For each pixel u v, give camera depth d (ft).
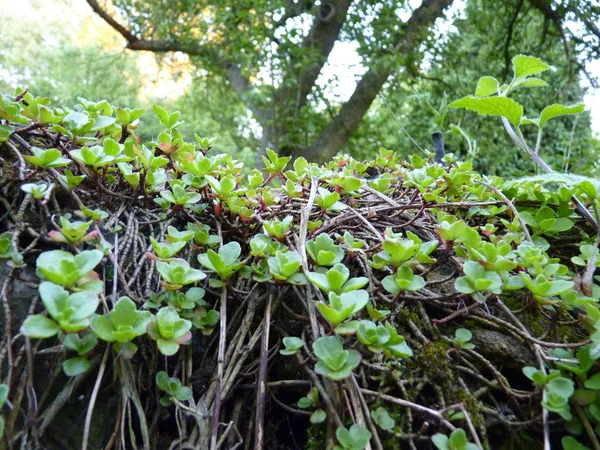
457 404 2.18
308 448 2.26
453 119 14.19
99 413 2.25
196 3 16.74
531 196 4.03
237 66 19.29
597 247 2.97
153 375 2.44
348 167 4.93
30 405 1.98
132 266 2.74
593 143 8.88
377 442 1.97
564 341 2.57
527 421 2.20
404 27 15.85
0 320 2.27
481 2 17.42
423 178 3.68
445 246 2.69
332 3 15.84
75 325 1.78
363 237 3.31
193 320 2.51
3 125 2.81
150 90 28.84
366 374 2.35
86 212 2.62
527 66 3.86
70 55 25.88
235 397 2.58
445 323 2.67
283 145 15.65
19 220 2.52
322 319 2.43
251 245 2.68
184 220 3.31
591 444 2.17
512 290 2.89
